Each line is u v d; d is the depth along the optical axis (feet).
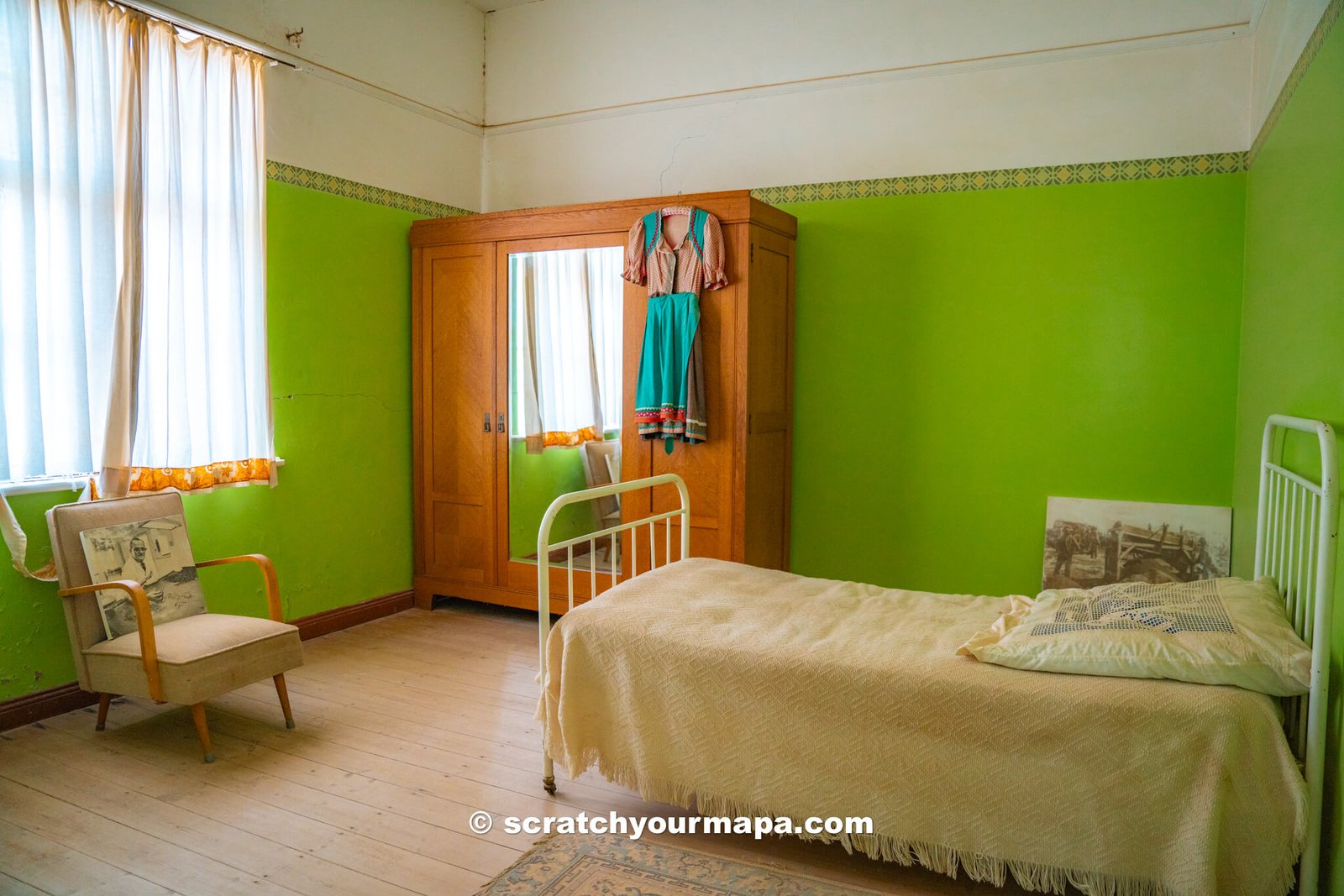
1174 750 5.92
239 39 11.62
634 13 14.71
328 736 9.82
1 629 9.75
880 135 13.10
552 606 13.96
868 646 7.16
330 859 7.33
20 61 9.30
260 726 10.07
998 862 6.42
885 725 6.63
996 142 12.46
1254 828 5.82
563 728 7.77
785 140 13.71
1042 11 12.08
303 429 13.07
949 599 8.68
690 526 12.56
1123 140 11.82
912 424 13.16
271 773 8.89
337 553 13.76
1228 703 5.92
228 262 11.65
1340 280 6.70
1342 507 6.48
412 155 14.76
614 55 14.93
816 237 13.56
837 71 13.29
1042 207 12.26
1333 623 6.40
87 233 10.06
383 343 14.44
